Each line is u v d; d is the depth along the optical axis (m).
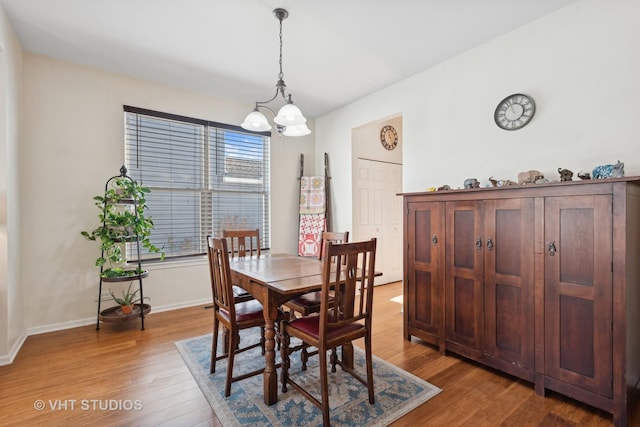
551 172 2.25
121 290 3.19
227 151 3.93
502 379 2.05
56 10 2.17
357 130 4.24
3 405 1.75
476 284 2.20
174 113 3.50
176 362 2.26
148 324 3.02
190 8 2.16
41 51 2.73
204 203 3.75
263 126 2.43
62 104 2.89
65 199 2.90
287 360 1.91
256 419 1.64
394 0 2.09
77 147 2.96
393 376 2.09
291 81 3.40
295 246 4.52
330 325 1.67
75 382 1.99
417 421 1.64
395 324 3.07
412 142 3.26
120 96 3.18
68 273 2.92
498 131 2.56
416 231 2.61
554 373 1.82
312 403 1.78
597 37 2.04
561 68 2.20
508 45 2.49
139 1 2.08
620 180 1.57
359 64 3.01
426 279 2.54
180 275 3.54
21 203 2.65
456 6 2.16
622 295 1.58
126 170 2.99
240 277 2.11
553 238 1.83
